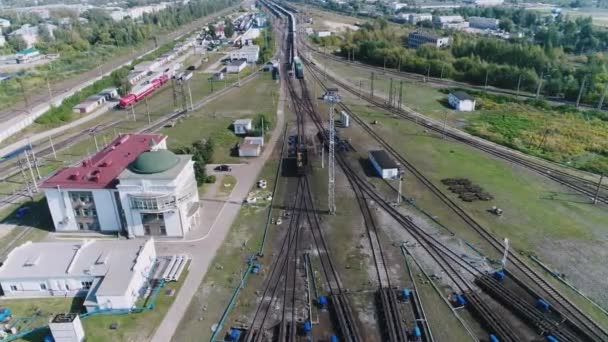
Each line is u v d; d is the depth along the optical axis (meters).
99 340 51.75
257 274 63.25
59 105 138.38
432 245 69.56
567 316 54.72
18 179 94.12
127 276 57.78
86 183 71.31
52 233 74.06
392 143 111.56
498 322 53.97
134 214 70.50
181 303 57.66
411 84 171.88
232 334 51.94
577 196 85.19
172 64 194.12
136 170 70.25
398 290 59.38
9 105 143.38
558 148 108.25
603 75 159.88
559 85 155.38
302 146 103.81
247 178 93.31
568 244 69.50
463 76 179.38
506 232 72.88
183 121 127.62
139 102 148.50
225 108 139.88
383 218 77.44
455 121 128.75
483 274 62.81
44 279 58.72
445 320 54.81
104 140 114.94
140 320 54.81
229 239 71.69
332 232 73.38
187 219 73.56
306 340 51.75
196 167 90.62
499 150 107.94
